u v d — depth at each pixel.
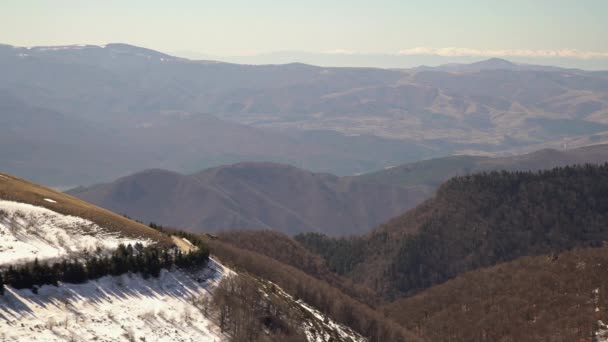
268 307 142.38
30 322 102.81
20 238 123.19
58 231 131.00
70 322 106.88
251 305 137.38
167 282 131.88
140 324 114.69
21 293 108.06
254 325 130.12
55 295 111.88
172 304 125.62
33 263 115.12
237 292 138.75
